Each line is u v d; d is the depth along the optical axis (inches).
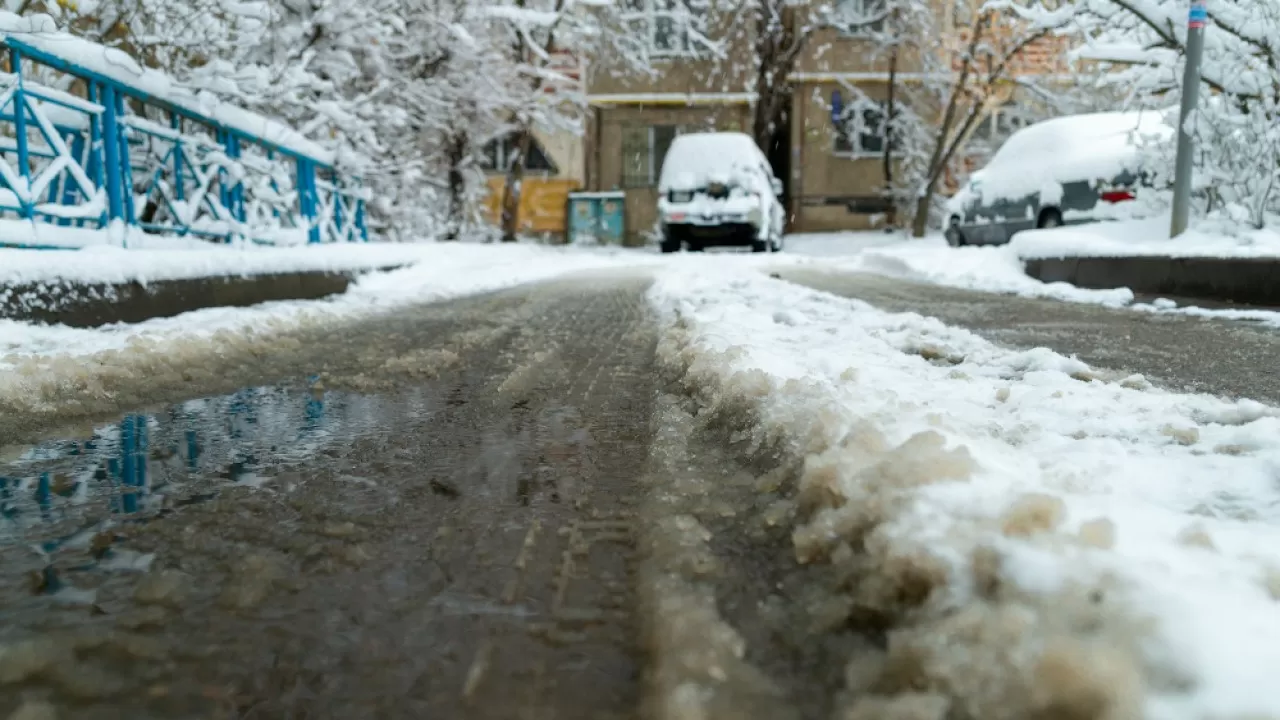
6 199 186.2
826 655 48.2
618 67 925.8
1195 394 123.3
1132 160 393.7
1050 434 86.9
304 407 123.3
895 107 919.0
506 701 46.0
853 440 70.4
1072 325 204.5
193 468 91.9
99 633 54.1
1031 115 924.0
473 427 110.0
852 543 58.4
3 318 165.2
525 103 695.1
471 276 383.6
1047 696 37.4
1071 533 51.6
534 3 712.4
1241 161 287.7
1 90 191.8
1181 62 313.9
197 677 48.9
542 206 941.2
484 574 62.6
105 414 118.9
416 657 50.9
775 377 103.4
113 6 273.4
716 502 74.0
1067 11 347.9
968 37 867.4
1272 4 279.0
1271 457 78.0
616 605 57.3
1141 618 40.8
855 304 230.8
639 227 961.5
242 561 65.6
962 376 121.6
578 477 86.7
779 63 911.7
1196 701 36.2
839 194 954.1
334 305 261.9
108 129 226.5
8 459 95.7
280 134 331.3
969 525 52.6
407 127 556.4
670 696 43.6
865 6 942.4
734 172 656.4
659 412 111.6
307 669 49.6
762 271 448.5
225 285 239.5
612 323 223.6
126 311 196.1
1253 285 230.7
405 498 80.7
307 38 411.5
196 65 335.6
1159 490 71.9
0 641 53.1
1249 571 48.0
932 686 41.7
